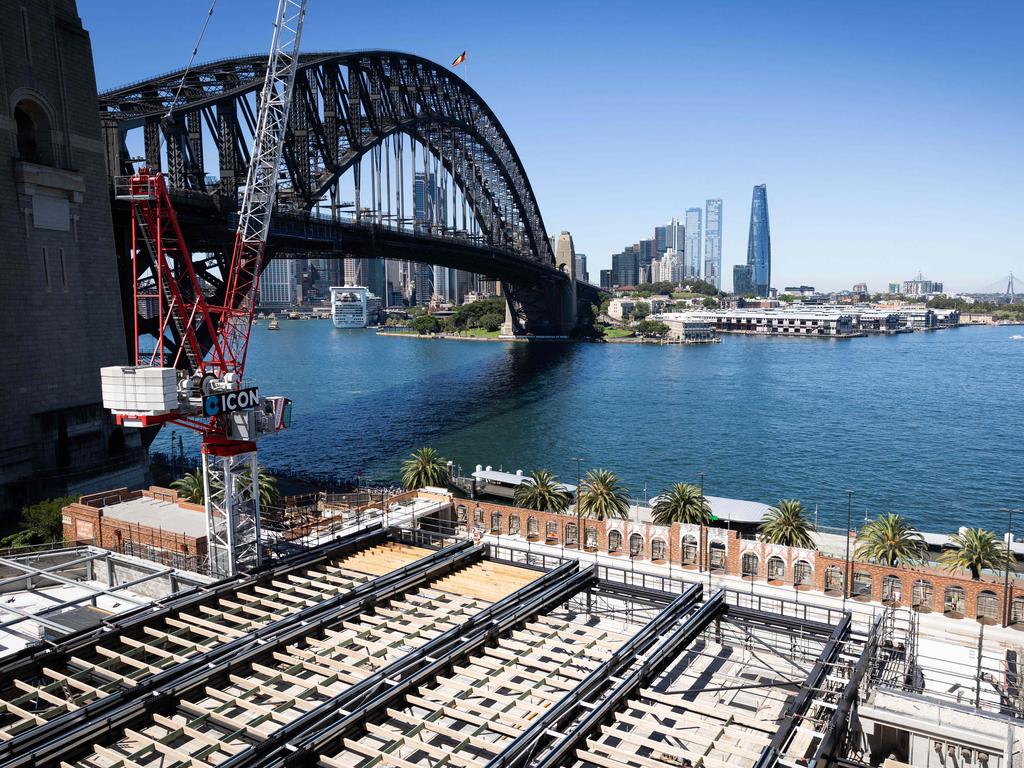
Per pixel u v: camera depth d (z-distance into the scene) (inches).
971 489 4872.0
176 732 1088.2
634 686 1205.1
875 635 1440.7
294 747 1016.9
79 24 3373.5
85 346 3351.4
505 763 985.5
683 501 3176.7
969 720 1256.2
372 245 6250.0
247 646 1364.4
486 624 1445.6
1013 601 2187.5
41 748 1029.8
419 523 2970.0
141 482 3624.5
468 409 7372.1
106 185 3479.3
